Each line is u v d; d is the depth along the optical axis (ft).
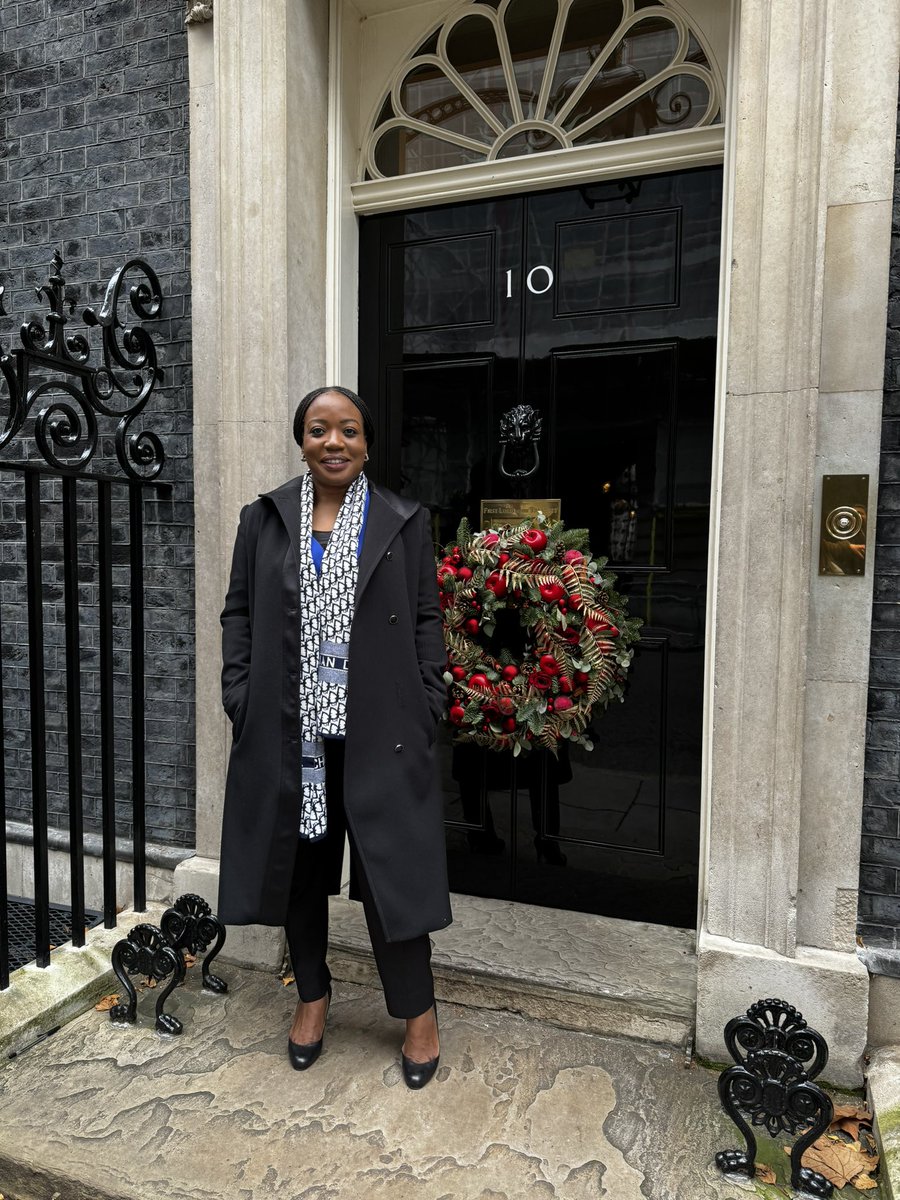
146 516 8.80
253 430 7.72
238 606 6.24
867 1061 6.26
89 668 9.30
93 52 8.80
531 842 8.51
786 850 6.29
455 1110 5.88
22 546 9.63
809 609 6.29
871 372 6.04
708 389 7.58
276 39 7.42
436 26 8.27
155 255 8.65
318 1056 6.48
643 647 7.94
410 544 5.98
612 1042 6.72
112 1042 6.73
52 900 9.63
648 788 8.04
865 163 5.96
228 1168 5.33
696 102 7.48
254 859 5.82
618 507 7.95
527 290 8.14
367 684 5.65
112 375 7.61
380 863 5.65
